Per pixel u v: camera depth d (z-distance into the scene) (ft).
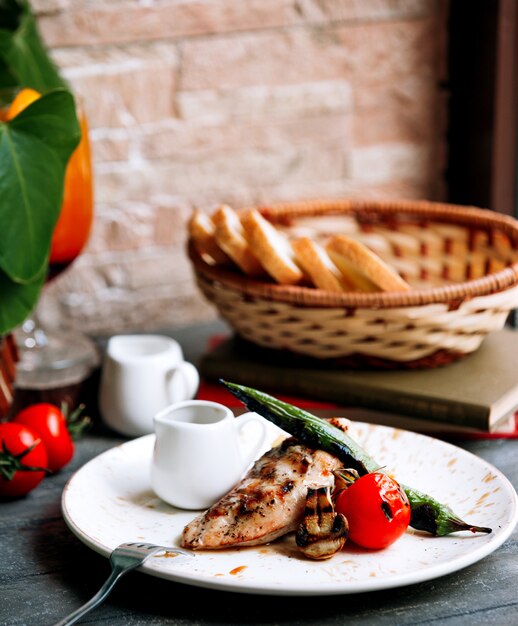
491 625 2.26
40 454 2.68
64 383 3.17
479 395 2.83
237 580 2.23
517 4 3.69
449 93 3.97
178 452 2.51
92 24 3.54
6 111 2.89
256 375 3.04
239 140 3.79
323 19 3.77
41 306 3.72
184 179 3.77
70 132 2.82
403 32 3.87
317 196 3.93
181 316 3.90
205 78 3.70
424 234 3.41
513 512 2.40
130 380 2.92
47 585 2.40
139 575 2.41
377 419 2.91
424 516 2.39
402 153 3.98
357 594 2.34
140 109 3.66
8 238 2.77
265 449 2.74
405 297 2.82
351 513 2.35
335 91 3.85
